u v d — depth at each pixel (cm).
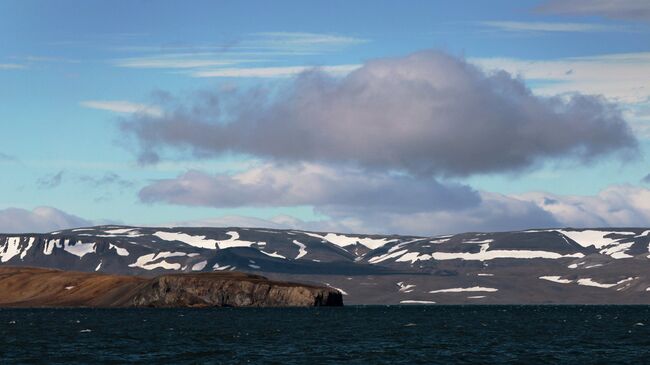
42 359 12338
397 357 12406
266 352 13138
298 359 12112
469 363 11688
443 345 14650
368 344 14888
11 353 13225
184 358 12319
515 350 13588
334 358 12250
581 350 13575
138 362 11881
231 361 11900
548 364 11619
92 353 13150
